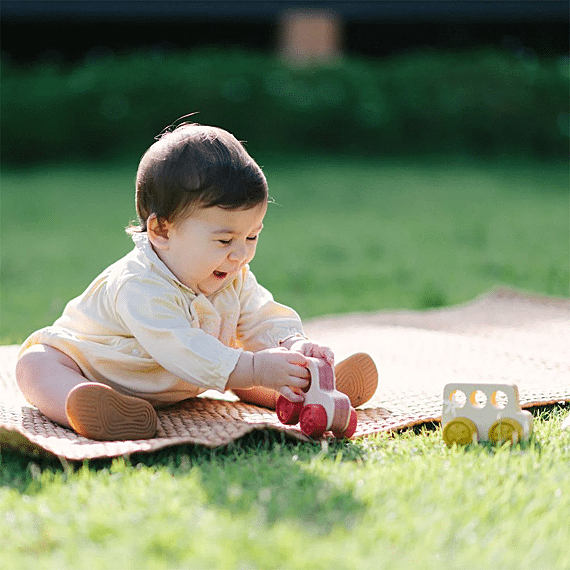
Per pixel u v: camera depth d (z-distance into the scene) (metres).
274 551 2.62
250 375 4.20
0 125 25.69
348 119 26.44
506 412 3.97
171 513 2.95
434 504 3.06
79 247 13.94
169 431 4.21
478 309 8.09
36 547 2.79
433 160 26.05
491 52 27.78
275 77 26.27
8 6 28.30
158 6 28.92
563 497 3.13
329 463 3.61
